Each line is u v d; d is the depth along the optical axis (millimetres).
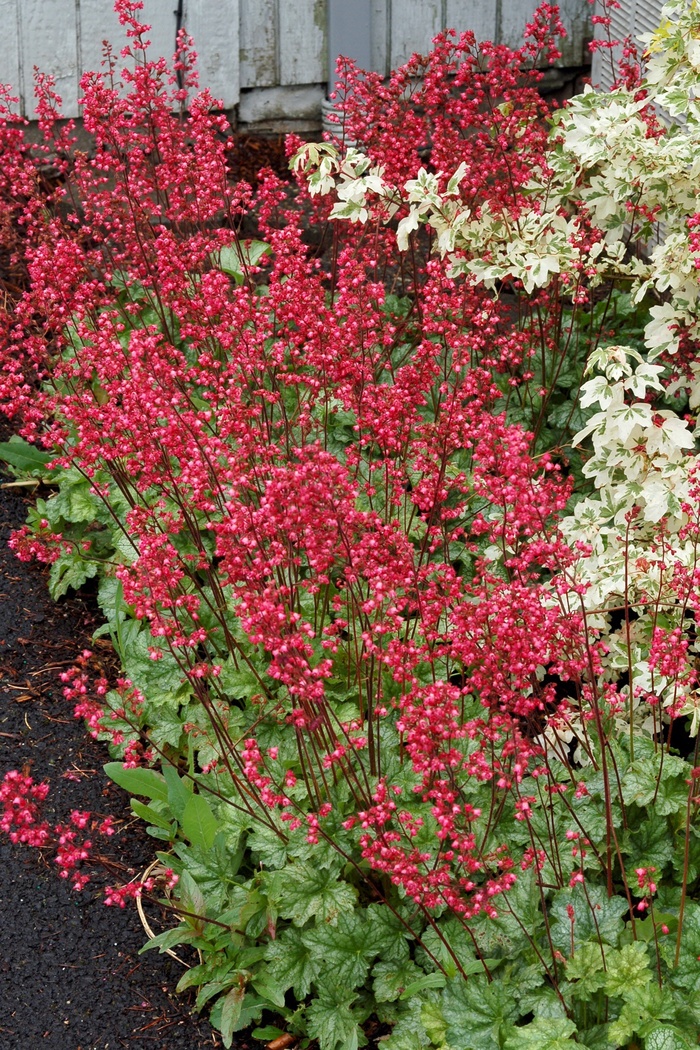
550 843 2309
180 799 2461
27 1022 2348
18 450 3053
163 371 2643
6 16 3656
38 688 2799
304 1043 2297
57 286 2945
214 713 2539
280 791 2393
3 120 3293
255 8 3779
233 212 3041
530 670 2133
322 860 2381
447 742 2463
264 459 2600
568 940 2242
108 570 2896
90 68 3756
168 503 2873
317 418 2984
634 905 2381
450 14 3826
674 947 2195
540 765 2471
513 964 2248
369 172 3051
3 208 3328
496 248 2857
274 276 2791
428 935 2336
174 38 3766
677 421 2561
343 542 2393
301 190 3074
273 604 2199
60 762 2689
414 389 2646
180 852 2463
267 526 2326
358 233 3184
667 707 2414
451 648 2275
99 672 2828
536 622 2162
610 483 2611
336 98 3820
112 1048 2301
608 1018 2166
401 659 2275
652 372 2545
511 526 2412
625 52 3096
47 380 3273
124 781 2506
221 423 2555
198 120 3021
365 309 2770
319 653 2619
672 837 2426
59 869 2549
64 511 2969
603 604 2512
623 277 3002
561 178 2912
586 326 3199
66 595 2967
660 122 2924
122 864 2557
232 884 2445
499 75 3059
